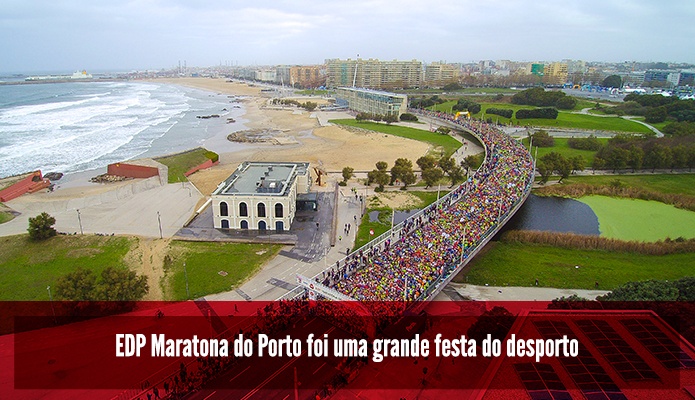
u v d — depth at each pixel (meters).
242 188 131.50
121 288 85.31
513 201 135.75
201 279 98.44
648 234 133.75
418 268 91.75
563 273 105.06
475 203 131.25
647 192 166.38
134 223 130.88
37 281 95.75
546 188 175.25
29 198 152.62
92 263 104.44
